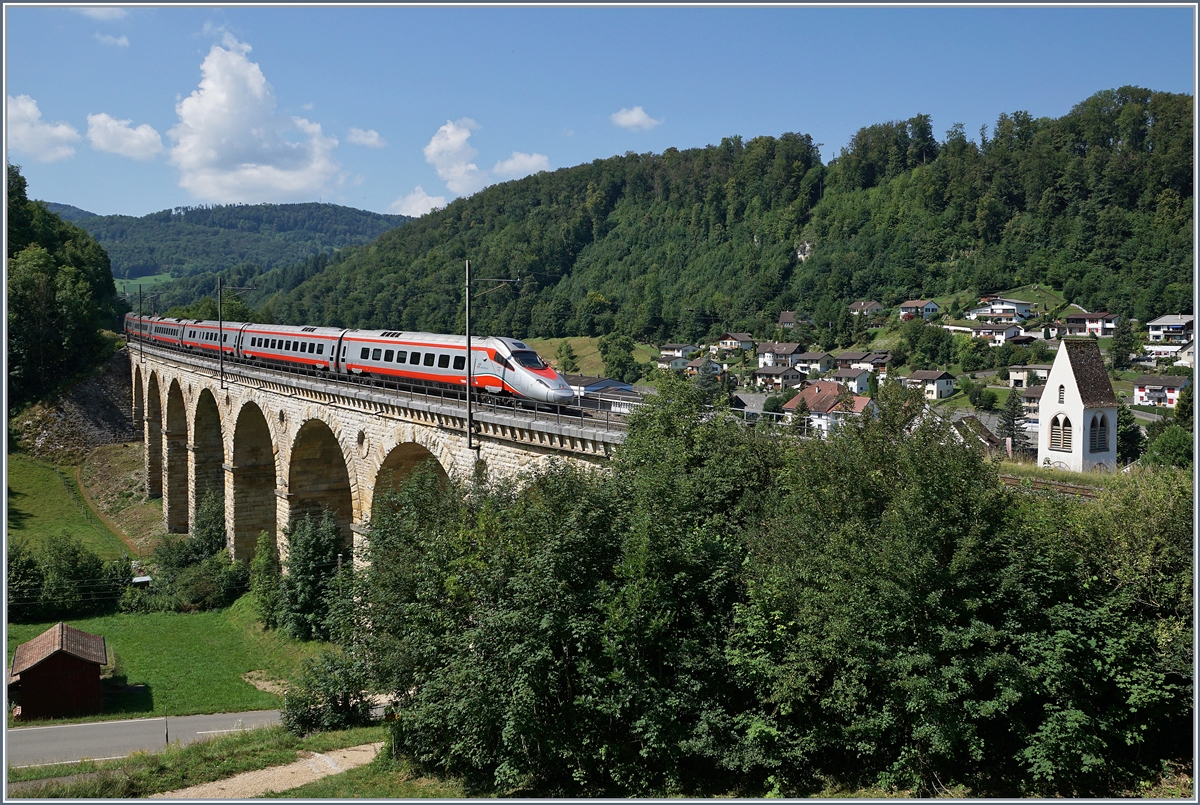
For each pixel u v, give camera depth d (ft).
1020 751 48.73
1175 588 46.80
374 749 72.28
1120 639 47.16
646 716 52.47
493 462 86.94
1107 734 48.39
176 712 104.22
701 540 56.80
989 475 49.65
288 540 129.08
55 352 265.95
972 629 46.21
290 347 151.02
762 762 51.34
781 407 200.13
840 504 52.75
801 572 51.49
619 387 118.73
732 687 55.16
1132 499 49.42
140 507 215.72
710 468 65.62
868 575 48.88
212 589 149.28
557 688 54.13
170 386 193.26
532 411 87.71
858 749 50.39
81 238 377.91
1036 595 47.06
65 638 107.96
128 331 292.20
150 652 127.54
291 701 82.12
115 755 87.04
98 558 155.53
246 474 154.92
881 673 48.26
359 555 73.26
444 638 58.13
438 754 63.46
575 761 55.52
